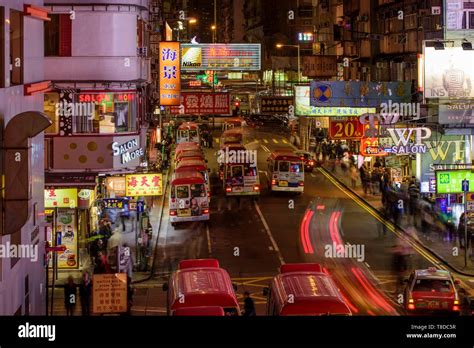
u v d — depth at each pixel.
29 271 22.33
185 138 79.56
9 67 19.34
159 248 40.06
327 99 47.47
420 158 46.69
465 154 46.50
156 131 59.59
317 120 74.50
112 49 37.78
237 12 169.12
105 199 38.00
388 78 63.16
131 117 38.62
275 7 110.25
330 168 68.31
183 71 74.62
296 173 55.88
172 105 50.53
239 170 54.41
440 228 43.41
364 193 55.31
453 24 41.09
